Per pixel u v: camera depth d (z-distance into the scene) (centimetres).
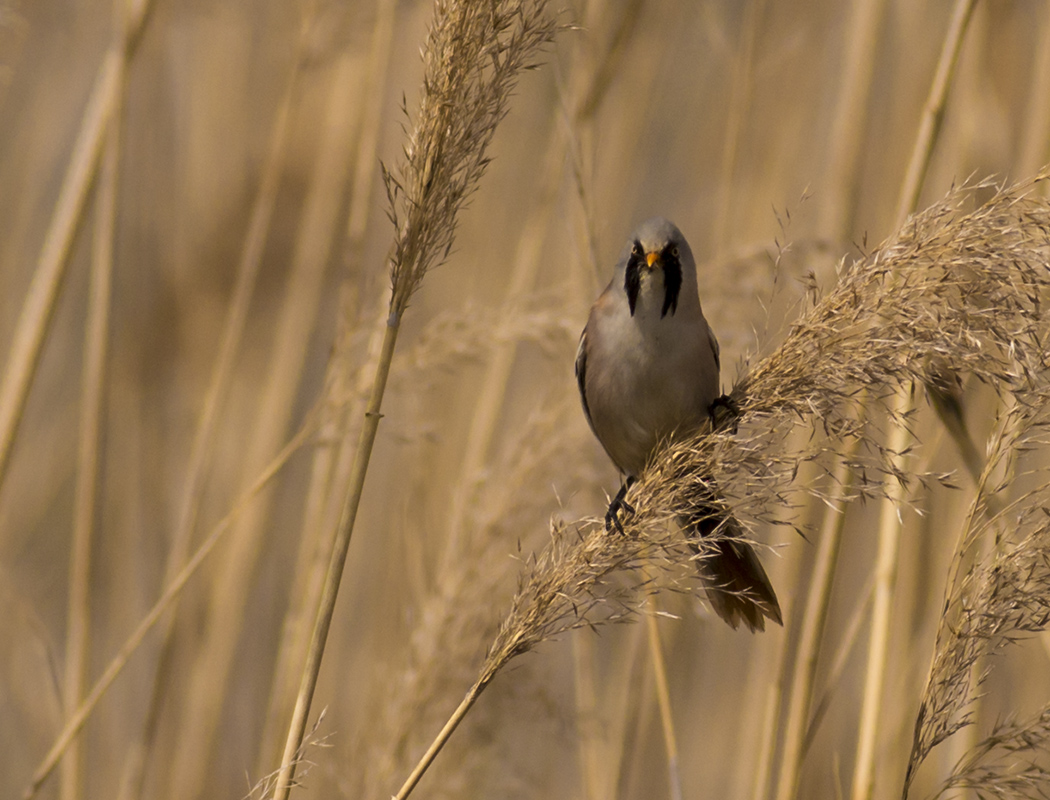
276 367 1037
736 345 786
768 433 516
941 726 495
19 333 802
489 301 1036
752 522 512
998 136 873
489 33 500
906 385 575
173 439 1126
